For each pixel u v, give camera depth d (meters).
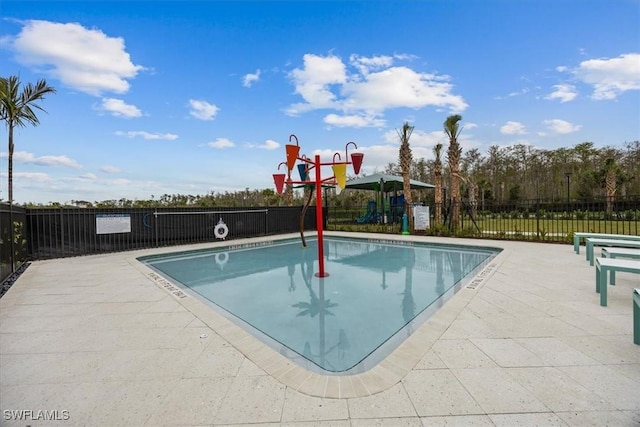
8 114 9.55
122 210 9.58
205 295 5.27
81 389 2.18
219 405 1.98
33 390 2.17
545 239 9.76
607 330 3.03
